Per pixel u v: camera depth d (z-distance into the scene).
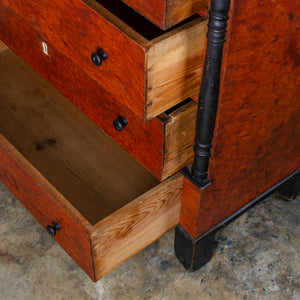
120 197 1.37
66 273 1.41
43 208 1.25
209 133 1.04
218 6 0.83
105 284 1.39
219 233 1.52
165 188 1.18
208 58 0.91
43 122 1.57
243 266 1.44
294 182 1.52
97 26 0.92
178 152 1.10
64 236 1.23
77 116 1.58
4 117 1.58
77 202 1.36
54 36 1.08
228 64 0.95
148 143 1.09
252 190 1.36
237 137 1.13
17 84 1.66
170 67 0.90
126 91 0.95
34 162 1.46
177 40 0.87
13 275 1.40
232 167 1.20
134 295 1.37
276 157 1.33
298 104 1.23
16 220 1.53
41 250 1.46
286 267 1.44
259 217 1.56
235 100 1.04
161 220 1.26
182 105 1.06
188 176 1.18
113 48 0.91
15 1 1.13
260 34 0.95
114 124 1.14
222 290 1.38
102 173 1.43
